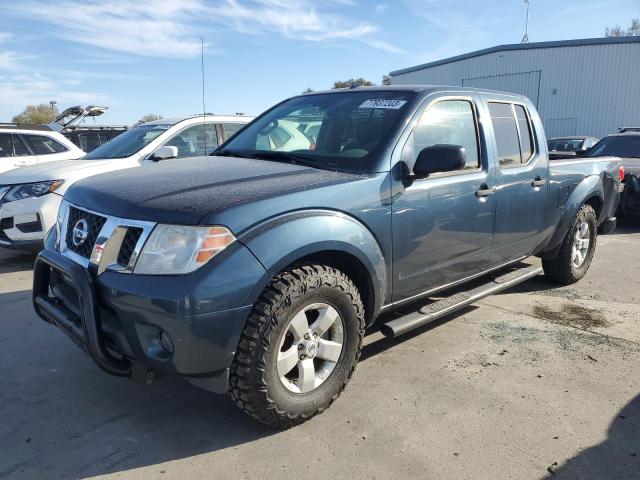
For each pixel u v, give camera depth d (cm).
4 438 281
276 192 275
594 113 2816
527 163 444
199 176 306
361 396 324
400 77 3788
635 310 480
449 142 373
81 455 267
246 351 257
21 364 365
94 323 258
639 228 905
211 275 242
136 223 256
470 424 295
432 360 373
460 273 391
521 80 3027
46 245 321
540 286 551
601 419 301
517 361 373
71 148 1012
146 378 264
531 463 262
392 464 261
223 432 287
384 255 320
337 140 355
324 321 288
